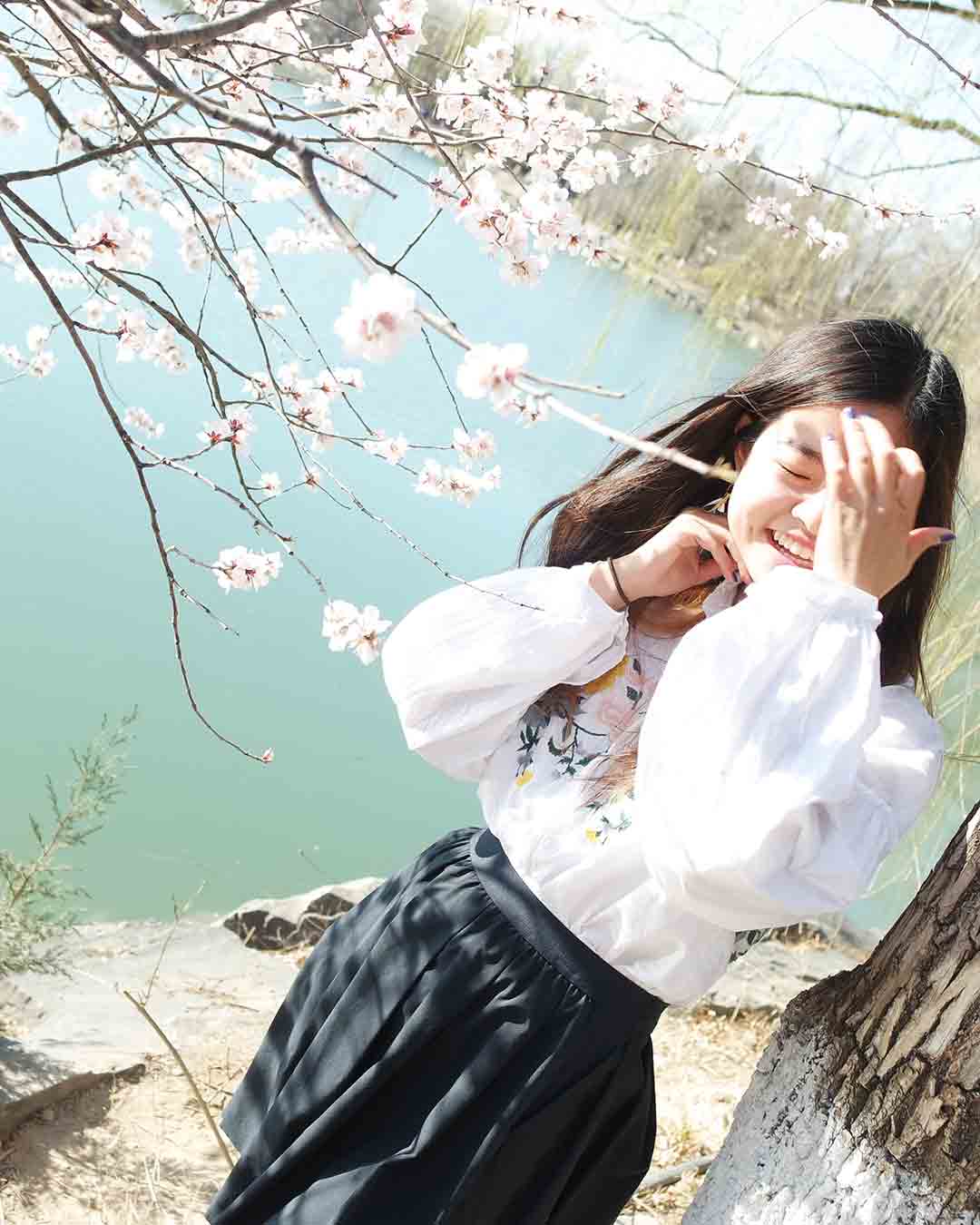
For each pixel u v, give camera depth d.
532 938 1.33
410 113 1.80
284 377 1.76
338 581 4.51
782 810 1.11
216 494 4.79
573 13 1.98
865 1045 1.29
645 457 1.58
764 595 1.23
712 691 1.18
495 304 6.47
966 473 2.72
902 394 1.36
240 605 4.30
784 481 1.33
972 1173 1.19
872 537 1.21
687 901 1.18
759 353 3.49
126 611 4.03
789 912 1.14
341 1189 1.30
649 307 3.84
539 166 1.88
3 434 4.67
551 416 6.34
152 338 1.88
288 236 2.28
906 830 1.24
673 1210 2.14
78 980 2.75
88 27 0.90
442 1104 1.30
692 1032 2.99
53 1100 2.29
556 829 1.34
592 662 1.45
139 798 3.41
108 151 1.30
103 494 4.53
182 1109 2.36
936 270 3.13
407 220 7.36
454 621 1.49
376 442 1.75
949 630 2.68
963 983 1.22
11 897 2.42
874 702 1.17
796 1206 1.28
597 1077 1.30
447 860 1.46
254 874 3.33
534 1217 1.32
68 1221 2.02
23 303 5.41
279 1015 1.55
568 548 1.64
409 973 1.38
